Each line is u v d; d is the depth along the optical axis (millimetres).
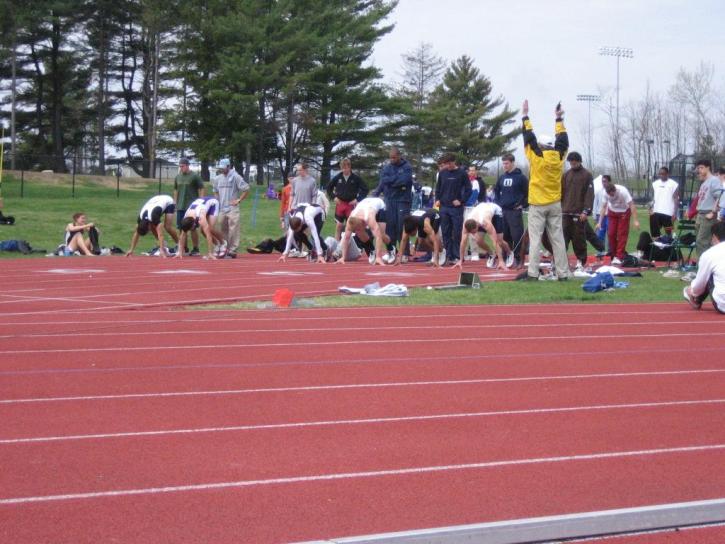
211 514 4816
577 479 5469
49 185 48250
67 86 69250
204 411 6945
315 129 61312
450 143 80625
